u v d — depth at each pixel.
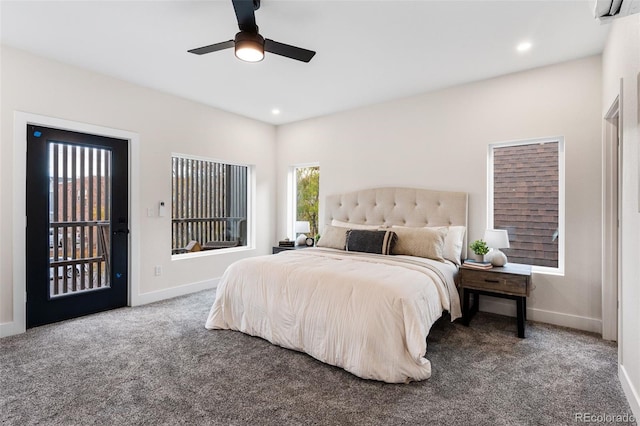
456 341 2.69
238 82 3.57
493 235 3.12
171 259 4.03
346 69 3.22
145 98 3.71
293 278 2.56
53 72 3.03
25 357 2.39
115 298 3.55
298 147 5.10
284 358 2.38
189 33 2.57
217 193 4.78
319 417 1.72
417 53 2.88
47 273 3.06
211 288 4.46
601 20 1.68
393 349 2.04
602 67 2.84
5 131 2.77
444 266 3.03
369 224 4.17
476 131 3.52
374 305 2.12
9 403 1.83
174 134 4.00
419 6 2.20
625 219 1.96
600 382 2.06
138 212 3.68
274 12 2.27
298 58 2.43
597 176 2.91
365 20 2.37
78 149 3.28
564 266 3.06
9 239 2.80
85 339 2.72
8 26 2.46
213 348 2.55
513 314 3.32
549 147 3.25
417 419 1.70
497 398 1.89
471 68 3.19
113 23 2.42
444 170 3.72
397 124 4.07
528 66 3.15
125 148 3.61
